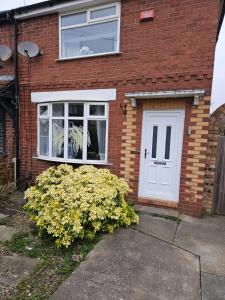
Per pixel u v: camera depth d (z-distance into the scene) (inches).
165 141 210.8
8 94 265.1
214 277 120.3
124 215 166.7
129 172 225.9
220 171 203.9
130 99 215.0
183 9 194.1
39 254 140.3
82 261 128.6
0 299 104.0
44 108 266.1
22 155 281.0
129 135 222.7
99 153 243.0
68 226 143.0
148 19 206.7
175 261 132.5
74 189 163.2
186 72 196.2
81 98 238.1
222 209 206.1
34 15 253.3
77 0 227.6
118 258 132.0
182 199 205.9
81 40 245.9
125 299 102.6
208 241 157.6
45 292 108.8
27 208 167.3
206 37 188.4
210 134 202.2
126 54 217.9
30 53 252.1
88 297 103.0
